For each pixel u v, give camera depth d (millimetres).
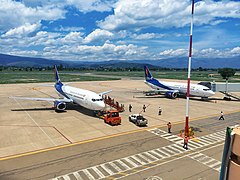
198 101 75062
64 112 54000
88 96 49844
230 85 80000
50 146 31375
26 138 34688
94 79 177250
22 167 24875
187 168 25250
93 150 30062
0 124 42875
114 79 179500
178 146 32031
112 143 32844
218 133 38625
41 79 169750
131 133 37750
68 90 60031
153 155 28688
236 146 10945
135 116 44656
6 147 30844
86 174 23516
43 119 47000
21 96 80188
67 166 25266
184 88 78562
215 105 67750
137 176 23266
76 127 41062
